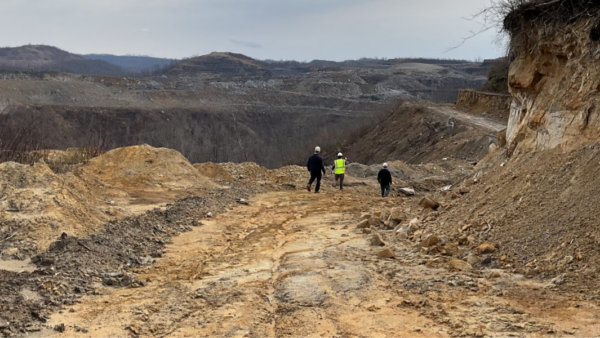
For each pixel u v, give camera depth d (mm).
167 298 6867
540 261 7004
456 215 10078
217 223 12664
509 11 11211
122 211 12297
